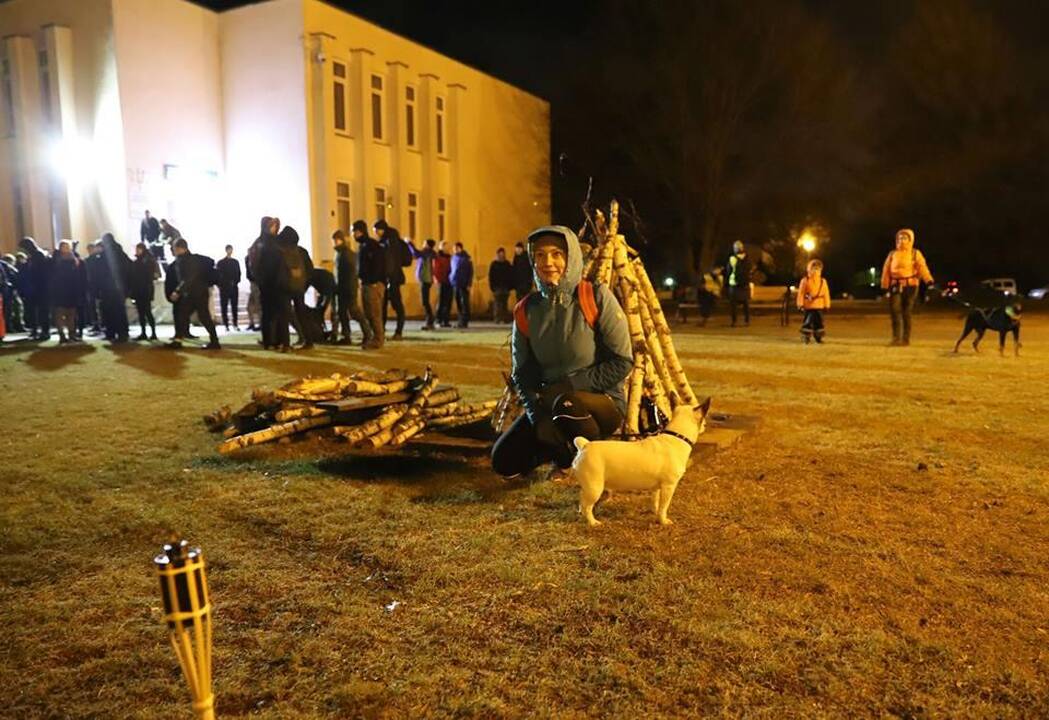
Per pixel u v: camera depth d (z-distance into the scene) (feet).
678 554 13.39
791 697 9.14
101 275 52.24
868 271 151.23
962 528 14.64
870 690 9.28
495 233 115.75
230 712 9.03
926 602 11.54
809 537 14.12
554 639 10.55
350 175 88.69
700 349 47.29
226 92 84.89
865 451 20.67
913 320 77.15
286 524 15.11
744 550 13.55
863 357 42.52
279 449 20.63
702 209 126.52
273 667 9.98
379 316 47.42
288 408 21.76
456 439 20.94
